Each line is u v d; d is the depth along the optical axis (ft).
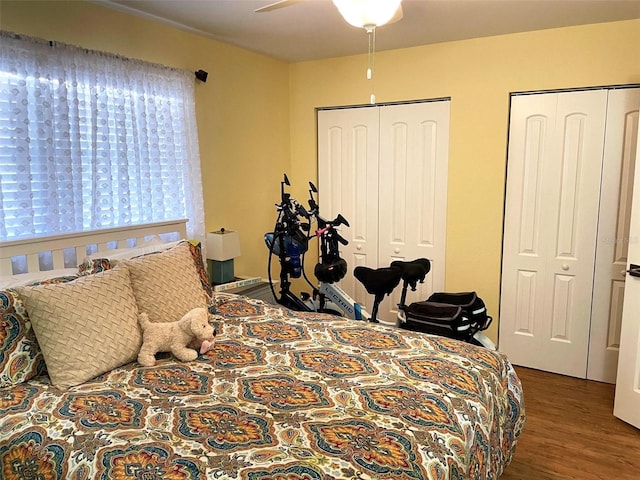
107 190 8.52
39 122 7.39
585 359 10.76
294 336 7.09
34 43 7.26
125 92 8.72
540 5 8.53
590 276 10.48
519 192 10.96
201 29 9.93
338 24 9.59
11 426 4.77
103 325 5.97
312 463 3.98
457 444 4.52
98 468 4.08
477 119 11.11
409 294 12.76
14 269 7.18
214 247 10.74
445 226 12.01
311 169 13.67
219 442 4.31
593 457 7.80
